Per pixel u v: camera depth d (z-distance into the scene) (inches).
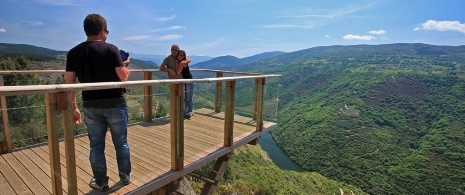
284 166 3110.2
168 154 140.3
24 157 127.6
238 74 226.7
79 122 92.6
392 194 2628.0
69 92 76.7
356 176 2979.8
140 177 112.4
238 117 230.4
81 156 127.6
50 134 74.2
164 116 217.6
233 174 1702.8
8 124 101.0
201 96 231.9
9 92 58.4
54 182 76.9
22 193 94.8
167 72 209.8
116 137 101.5
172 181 121.4
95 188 99.2
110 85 83.2
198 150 150.6
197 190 671.1
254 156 2736.2
